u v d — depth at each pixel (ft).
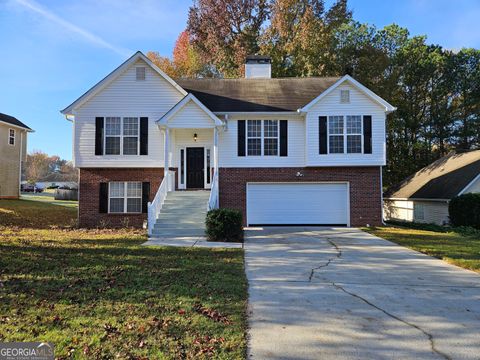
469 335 14.74
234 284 21.61
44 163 300.61
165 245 36.04
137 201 56.44
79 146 55.36
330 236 44.62
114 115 55.77
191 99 51.19
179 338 13.73
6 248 31.27
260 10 101.65
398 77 109.29
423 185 83.46
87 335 13.70
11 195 95.04
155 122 52.08
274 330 14.98
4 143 92.07
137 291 19.51
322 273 25.34
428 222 76.89
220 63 102.73
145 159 55.72
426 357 12.78
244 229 51.90
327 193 57.11
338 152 54.80
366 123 54.80
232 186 56.85
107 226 55.31
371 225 55.98
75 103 55.11
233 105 57.21
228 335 14.16
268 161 56.65
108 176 56.13
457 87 115.85
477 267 26.94
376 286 22.08
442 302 19.07
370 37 101.60
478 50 115.03
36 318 15.26
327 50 93.71
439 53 117.50
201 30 102.63
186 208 48.80
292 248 35.55
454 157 84.99
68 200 120.47
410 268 27.20
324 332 14.85
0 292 18.71
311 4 92.79
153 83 56.18
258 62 70.85
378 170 56.18
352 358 12.63
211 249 34.22
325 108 55.16
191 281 21.95
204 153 57.67
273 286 21.76
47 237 40.45
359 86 54.49
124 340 13.38
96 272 23.53
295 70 93.86
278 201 57.16
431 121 116.67
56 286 20.08
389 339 14.25
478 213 56.49
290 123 57.00
